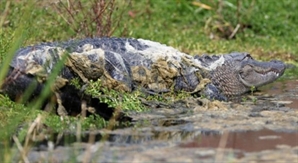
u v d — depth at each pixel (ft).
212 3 88.48
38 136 43.91
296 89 62.23
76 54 52.26
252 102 56.13
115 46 56.59
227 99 57.98
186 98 55.42
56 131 45.44
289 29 87.56
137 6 87.20
